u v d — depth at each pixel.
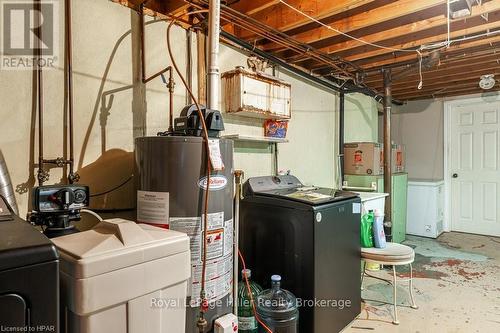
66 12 1.62
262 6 2.13
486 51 3.08
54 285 0.80
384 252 2.45
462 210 5.18
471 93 4.98
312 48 2.83
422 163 5.45
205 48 2.30
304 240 1.96
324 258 2.00
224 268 1.55
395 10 2.27
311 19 2.28
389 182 3.73
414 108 5.50
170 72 1.98
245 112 2.46
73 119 1.66
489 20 2.51
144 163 1.48
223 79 2.47
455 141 5.20
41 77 1.55
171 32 2.11
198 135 1.53
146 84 1.97
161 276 1.10
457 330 2.25
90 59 1.73
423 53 3.13
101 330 0.96
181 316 1.18
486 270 3.43
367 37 2.77
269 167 2.90
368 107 4.69
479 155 5.00
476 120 5.01
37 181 1.54
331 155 3.78
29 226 0.94
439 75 4.02
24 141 1.51
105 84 1.79
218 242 1.52
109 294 0.97
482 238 4.80
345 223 2.22
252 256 2.23
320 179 3.59
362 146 3.96
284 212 2.05
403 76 3.57
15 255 0.75
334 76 3.68
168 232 1.21
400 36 2.85
